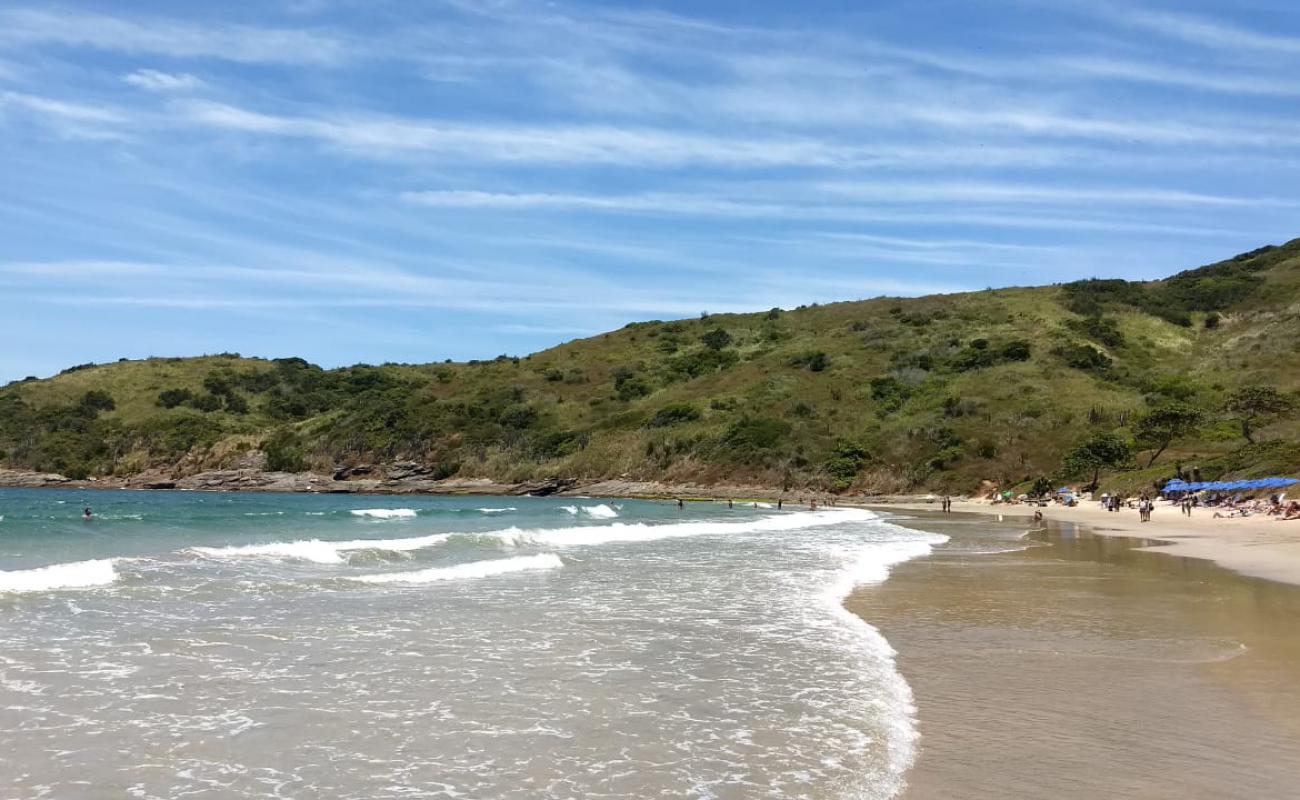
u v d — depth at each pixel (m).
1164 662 11.38
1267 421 75.25
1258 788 6.88
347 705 9.04
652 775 7.11
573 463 99.69
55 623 12.85
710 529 39.00
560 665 10.99
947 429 85.50
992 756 7.63
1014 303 123.88
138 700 9.05
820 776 7.11
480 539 28.80
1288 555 26.05
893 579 20.27
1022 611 15.60
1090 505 62.81
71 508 54.59
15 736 7.83
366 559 22.91
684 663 11.23
